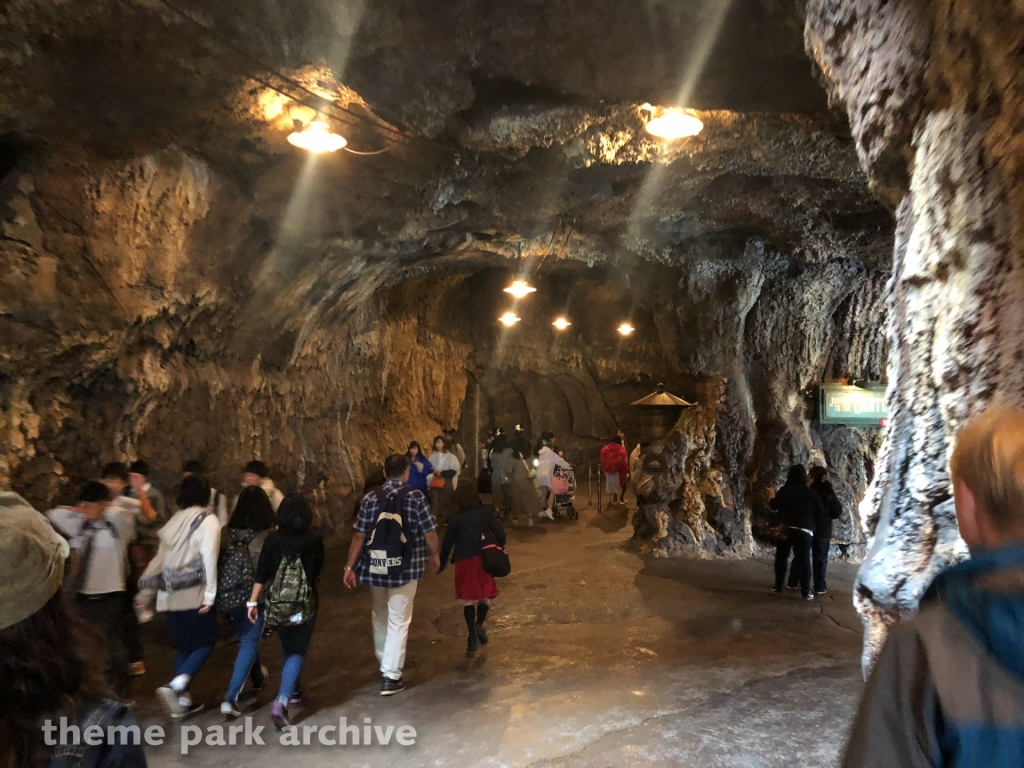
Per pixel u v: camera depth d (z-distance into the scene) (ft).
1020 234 7.02
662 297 39.47
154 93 16.70
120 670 16.12
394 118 17.97
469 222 29.40
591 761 14.51
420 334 54.24
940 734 3.58
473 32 14.20
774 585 29.76
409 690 18.44
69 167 18.20
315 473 38.50
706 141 19.92
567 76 15.37
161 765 14.33
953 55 7.96
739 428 37.06
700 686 18.69
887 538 8.58
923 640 3.80
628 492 63.31
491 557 21.33
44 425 20.15
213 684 18.63
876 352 38.11
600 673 19.69
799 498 28.30
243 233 25.64
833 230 28.96
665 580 30.91
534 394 68.80
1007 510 3.92
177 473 26.81
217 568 16.83
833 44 10.78
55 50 14.58
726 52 14.05
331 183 23.63
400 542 18.11
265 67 15.76
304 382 37.73
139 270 21.49
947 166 8.18
